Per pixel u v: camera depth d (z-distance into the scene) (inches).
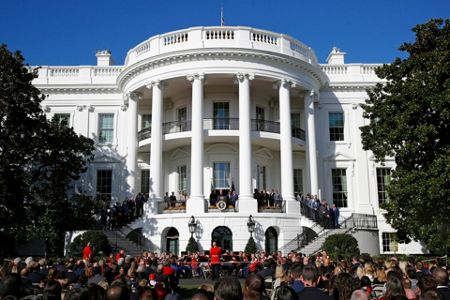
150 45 1280.8
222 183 1272.1
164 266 607.8
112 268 501.7
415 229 826.2
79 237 1026.1
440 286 281.1
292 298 201.5
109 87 1443.2
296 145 1317.7
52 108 1443.2
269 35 1261.1
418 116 826.2
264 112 1365.7
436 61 818.2
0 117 1002.1
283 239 1120.8
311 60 1353.3
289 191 1185.4
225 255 927.0
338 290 256.4
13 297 217.3
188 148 1301.7
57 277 405.1
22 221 1061.8
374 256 1050.7
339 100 1457.9
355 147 1433.3
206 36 1232.2
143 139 1336.1
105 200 1332.4
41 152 1102.4
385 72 926.4
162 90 1244.5
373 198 1403.8
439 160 768.9
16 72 1047.0
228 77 1224.2
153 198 1173.7
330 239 981.2
